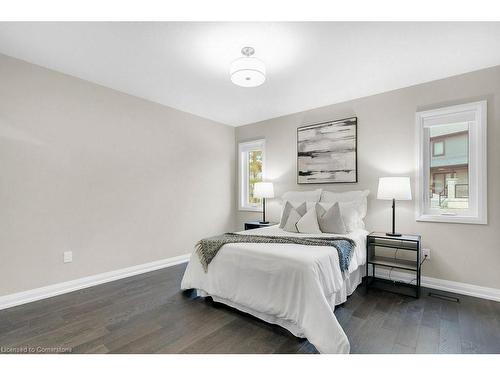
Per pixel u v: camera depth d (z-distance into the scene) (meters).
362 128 3.47
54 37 2.16
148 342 1.82
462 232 2.75
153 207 3.68
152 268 3.64
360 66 2.63
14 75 2.50
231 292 2.26
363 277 3.15
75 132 2.91
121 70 2.76
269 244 2.37
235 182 5.05
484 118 2.62
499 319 2.14
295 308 1.86
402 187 2.81
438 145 2.99
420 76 2.85
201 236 4.39
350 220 3.04
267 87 3.18
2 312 2.29
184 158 4.13
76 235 2.90
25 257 2.54
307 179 3.97
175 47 2.31
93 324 2.08
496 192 2.58
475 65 2.60
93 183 3.05
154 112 3.71
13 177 2.48
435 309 2.33
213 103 3.78
